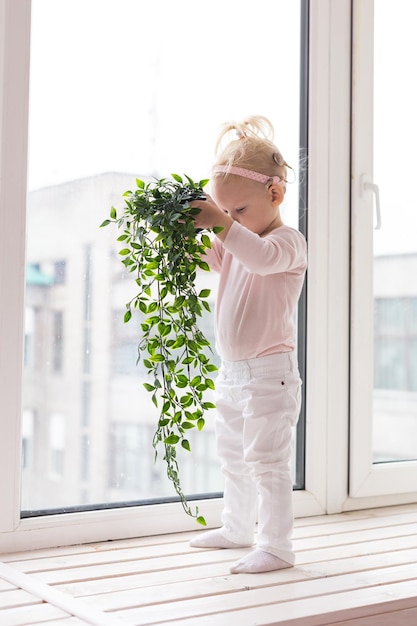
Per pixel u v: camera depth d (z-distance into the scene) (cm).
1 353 142
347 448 181
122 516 154
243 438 143
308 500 175
